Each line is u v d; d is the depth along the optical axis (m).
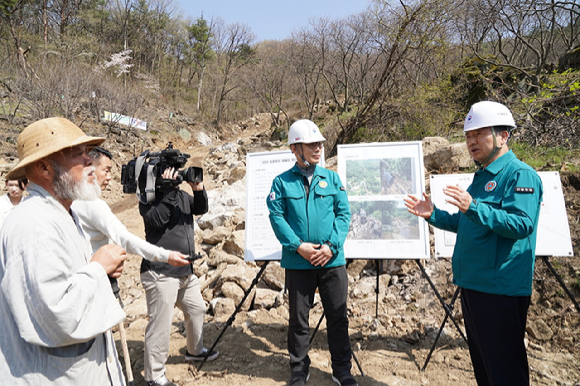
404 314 3.54
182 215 2.86
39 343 1.29
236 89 40.06
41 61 20.17
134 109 21.77
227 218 5.66
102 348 1.58
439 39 8.46
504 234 1.91
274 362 3.05
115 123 18.89
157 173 2.70
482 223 1.90
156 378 2.67
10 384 1.32
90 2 34.09
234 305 3.91
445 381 2.69
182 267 2.77
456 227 2.35
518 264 2.02
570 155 5.18
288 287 2.77
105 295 1.47
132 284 4.75
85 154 1.58
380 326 3.45
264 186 3.47
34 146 1.48
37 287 1.28
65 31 29.16
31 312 1.29
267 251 3.25
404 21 8.14
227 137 34.59
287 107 36.72
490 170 2.12
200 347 3.06
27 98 16.08
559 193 2.97
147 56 38.03
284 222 2.71
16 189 2.80
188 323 3.01
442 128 8.74
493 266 2.03
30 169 1.51
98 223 2.49
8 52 20.92
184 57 42.50
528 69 10.38
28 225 1.35
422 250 3.09
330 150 10.05
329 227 2.69
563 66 9.94
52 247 1.35
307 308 2.73
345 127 9.91
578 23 13.45
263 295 3.97
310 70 26.55
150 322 2.69
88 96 18.80
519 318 2.02
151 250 2.45
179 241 2.80
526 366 2.02
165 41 41.16
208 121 36.38
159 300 2.66
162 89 36.97
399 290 3.80
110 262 1.55
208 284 4.38
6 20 23.14
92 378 1.48
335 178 2.85
